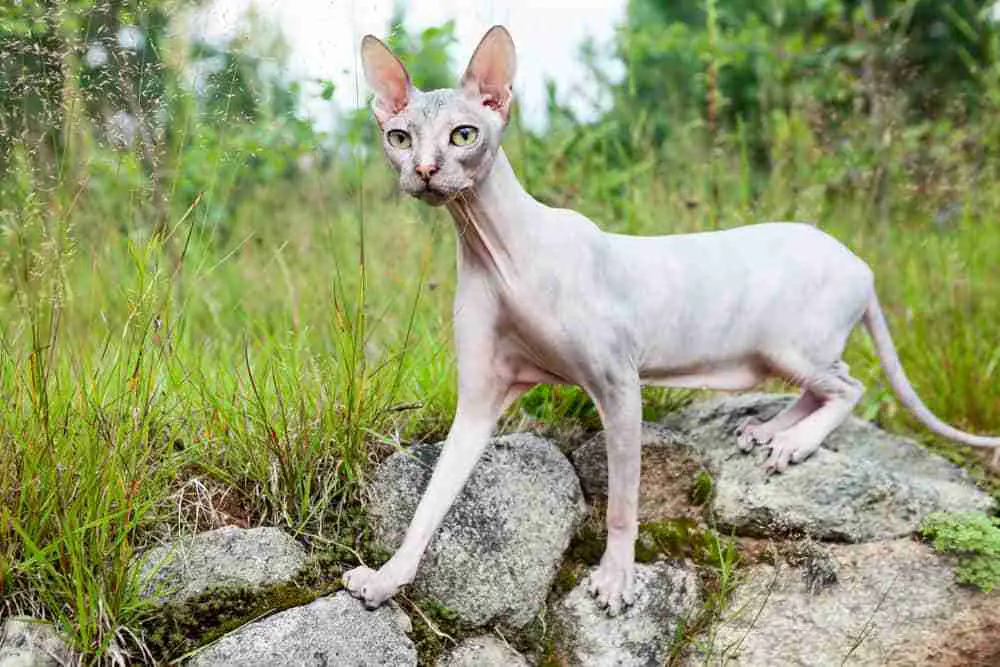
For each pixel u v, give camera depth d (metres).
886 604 1.38
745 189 1.92
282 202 2.00
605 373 1.30
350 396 1.39
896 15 2.12
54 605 1.22
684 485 1.48
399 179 1.23
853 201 2.08
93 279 1.50
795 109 2.15
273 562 1.30
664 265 1.37
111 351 1.50
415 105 1.22
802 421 1.47
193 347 1.61
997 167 2.07
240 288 1.83
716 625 1.39
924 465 1.55
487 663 1.31
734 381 1.44
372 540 1.37
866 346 1.81
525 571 1.36
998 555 1.39
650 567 1.39
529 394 1.54
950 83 2.72
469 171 1.22
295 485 1.37
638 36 2.39
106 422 1.29
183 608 1.26
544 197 1.90
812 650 1.37
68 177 1.52
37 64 1.40
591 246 1.31
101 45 1.39
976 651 1.37
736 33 2.82
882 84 2.08
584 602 1.36
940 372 1.75
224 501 1.37
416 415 1.48
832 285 1.44
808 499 1.42
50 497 1.25
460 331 1.31
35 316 1.39
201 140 1.47
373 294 1.79
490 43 1.23
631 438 1.32
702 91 2.81
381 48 1.24
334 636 1.25
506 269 1.28
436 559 1.34
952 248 1.90
